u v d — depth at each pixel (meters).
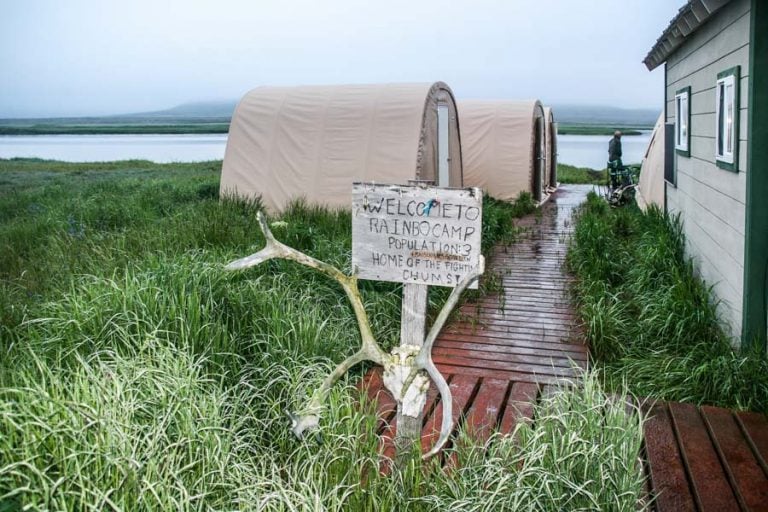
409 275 3.24
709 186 6.24
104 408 2.54
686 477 3.27
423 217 3.18
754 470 3.26
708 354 4.66
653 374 4.67
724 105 5.47
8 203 12.05
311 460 2.85
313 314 4.76
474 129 15.87
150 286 4.14
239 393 3.59
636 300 6.18
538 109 16.73
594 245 8.24
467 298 6.82
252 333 4.21
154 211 9.91
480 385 4.68
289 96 11.20
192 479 2.50
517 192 15.40
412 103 10.45
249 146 10.98
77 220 8.89
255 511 2.42
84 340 3.62
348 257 6.36
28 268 6.51
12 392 2.74
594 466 2.65
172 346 3.44
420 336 3.27
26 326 4.26
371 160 10.23
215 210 8.79
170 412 2.70
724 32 5.54
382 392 4.34
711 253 6.12
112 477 2.26
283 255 3.13
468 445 3.17
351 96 10.84
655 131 12.21
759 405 4.06
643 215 10.46
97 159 40.66
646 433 3.71
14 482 2.14
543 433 2.71
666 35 7.49
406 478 2.82
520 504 2.53
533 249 10.01
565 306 6.74
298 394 3.49
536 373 4.84
